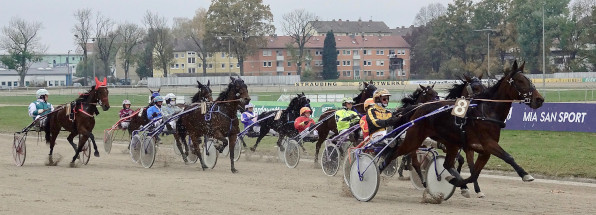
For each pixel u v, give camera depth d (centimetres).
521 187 1180
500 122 961
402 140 1052
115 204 977
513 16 6756
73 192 1111
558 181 1261
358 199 1015
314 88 6125
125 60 9250
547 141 1853
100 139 2456
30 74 10538
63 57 14262
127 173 1418
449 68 7238
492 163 1498
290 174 1403
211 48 7469
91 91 1569
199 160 1622
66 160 1750
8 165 1616
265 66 8638
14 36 9056
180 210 923
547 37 6425
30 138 2536
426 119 1015
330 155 1355
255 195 1071
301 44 8488
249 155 1755
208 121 1444
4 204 980
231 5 7306
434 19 9088
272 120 1727
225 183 1238
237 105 1445
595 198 1040
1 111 4194
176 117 1503
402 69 8588
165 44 8631
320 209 927
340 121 1434
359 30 10638
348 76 8925
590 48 6450
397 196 1067
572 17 6544
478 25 7031
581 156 1548
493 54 6969
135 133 1658
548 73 6531
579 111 1997
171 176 1360
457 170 1103
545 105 2089
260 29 7388
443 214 878
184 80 7006
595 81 5916
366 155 1008
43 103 1666
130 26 9156
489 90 997
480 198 1041
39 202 999
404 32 11469
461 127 977
